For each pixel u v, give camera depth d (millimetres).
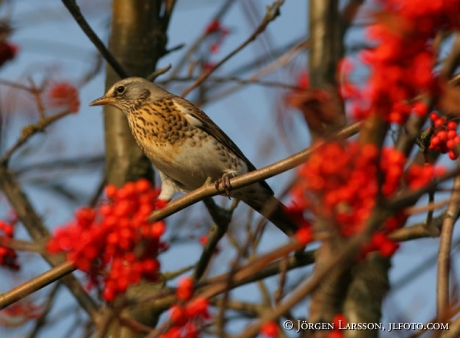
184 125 14836
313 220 6625
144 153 15359
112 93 15383
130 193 8078
